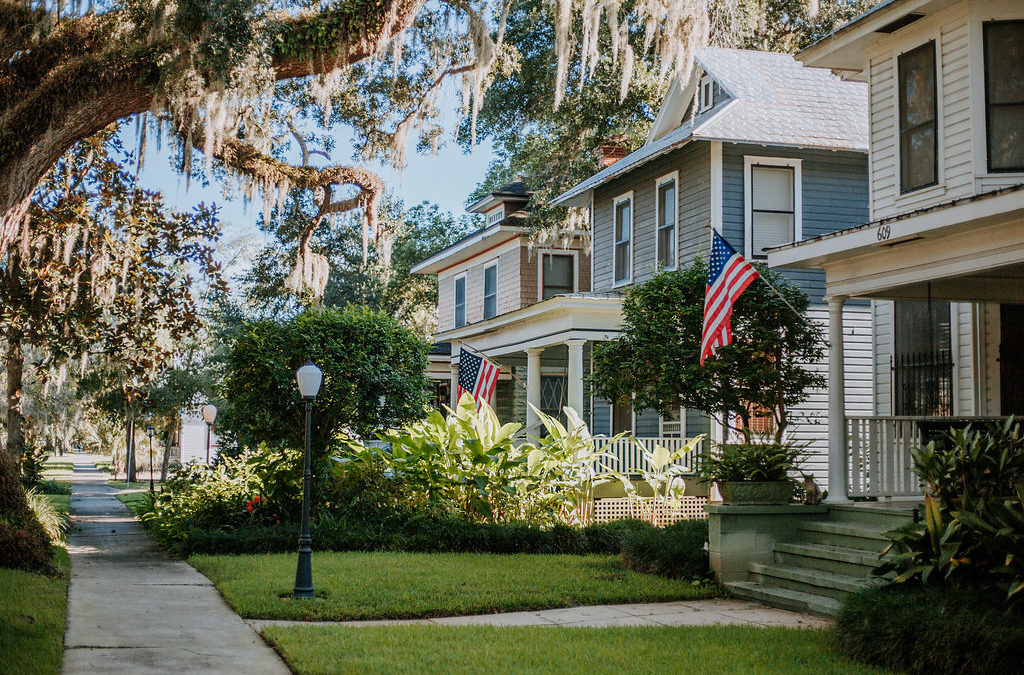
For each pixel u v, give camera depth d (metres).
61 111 12.05
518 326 22.69
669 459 18.12
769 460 11.01
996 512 7.29
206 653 7.35
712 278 11.98
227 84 11.88
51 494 31.97
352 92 18.22
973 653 6.46
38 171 12.19
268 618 8.92
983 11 11.32
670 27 14.66
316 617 8.91
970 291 11.86
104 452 54.00
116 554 14.38
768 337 14.52
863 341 18.88
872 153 13.07
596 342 19.77
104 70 12.08
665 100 22.98
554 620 8.99
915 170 12.26
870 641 7.12
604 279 23.09
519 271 28.31
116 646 7.49
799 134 18.75
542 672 6.68
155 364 16.61
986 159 11.20
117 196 15.70
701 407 14.91
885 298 11.94
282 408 15.47
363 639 7.73
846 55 13.55
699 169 19.38
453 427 15.96
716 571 10.72
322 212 16.12
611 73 27.59
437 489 15.71
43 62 12.62
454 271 33.72
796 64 22.02
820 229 19.06
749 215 18.75
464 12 14.96
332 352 15.46
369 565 12.06
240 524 14.85
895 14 12.00
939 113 11.80
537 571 11.78
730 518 10.70
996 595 7.09
